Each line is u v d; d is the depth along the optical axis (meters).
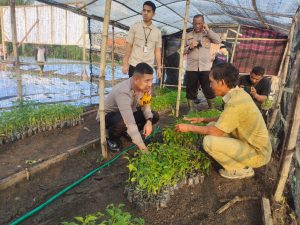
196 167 3.42
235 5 6.04
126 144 4.65
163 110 7.14
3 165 3.72
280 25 7.45
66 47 11.57
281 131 4.83
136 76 3.42
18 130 4.80
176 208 2.97
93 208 2.93
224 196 3.24
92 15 7.02
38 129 5.05
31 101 5.79
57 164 3.86
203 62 6.47
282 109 5.35
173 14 8.19
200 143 4.21
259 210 2.97
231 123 3.09
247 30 9.73
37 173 3.57
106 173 3.69
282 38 9.38
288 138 2.78
